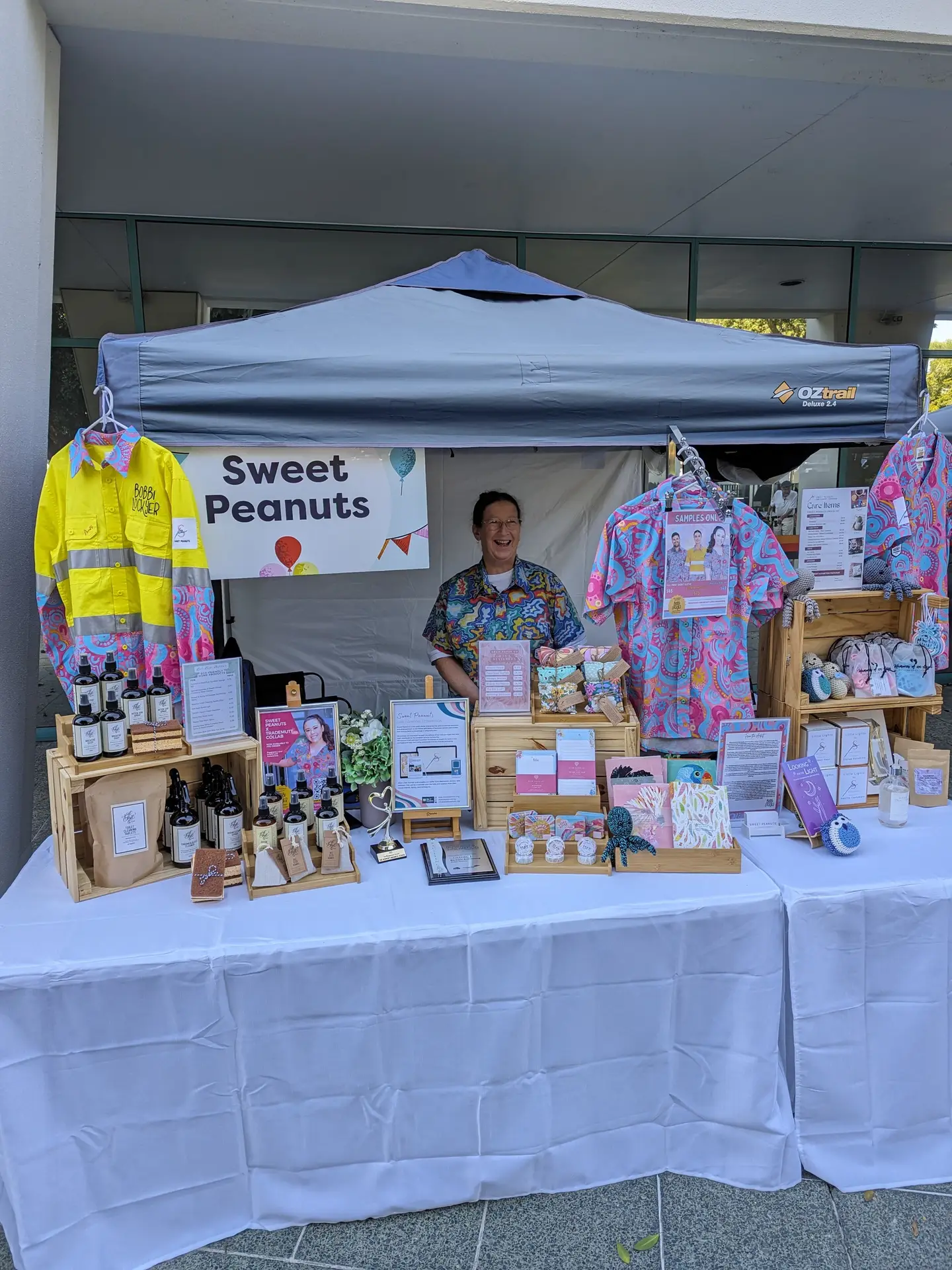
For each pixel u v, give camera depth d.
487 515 2.75
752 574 2.22
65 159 4.13
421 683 3.70
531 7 2.97
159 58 3.16
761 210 5.05
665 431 2.25
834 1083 1.83
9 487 2.39
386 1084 1.70
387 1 2.85
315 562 2.22
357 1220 1.74
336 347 2.09
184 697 1.88
